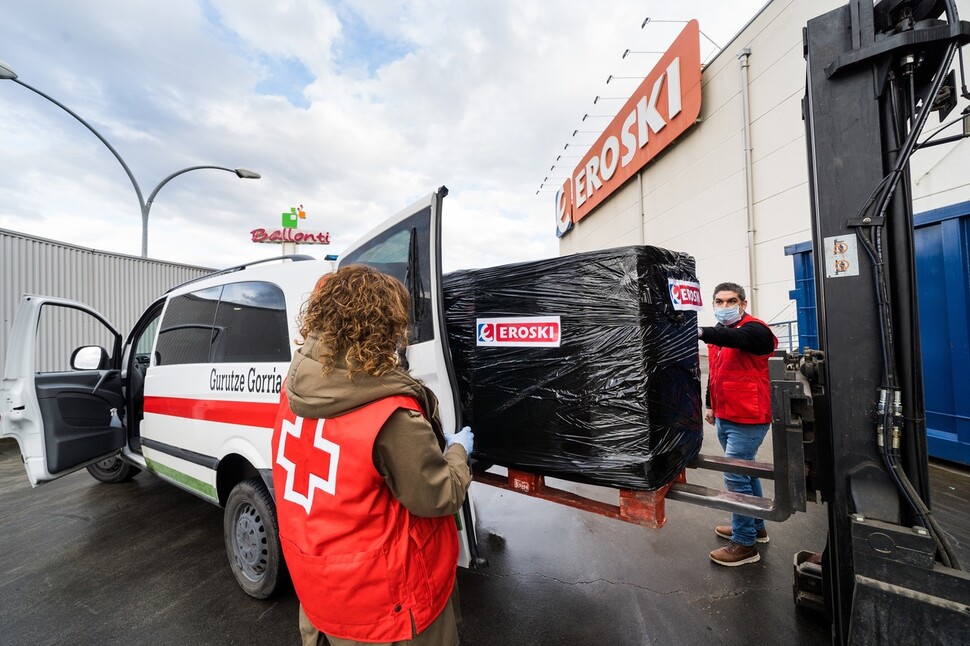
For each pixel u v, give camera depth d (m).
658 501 1.70
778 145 9.06
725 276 10.59
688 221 12.01
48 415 3.12
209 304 2.89
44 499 3.97
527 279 2.00
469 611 2.23
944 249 3.83
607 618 2.15
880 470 1.46
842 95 1.52
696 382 2.08
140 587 2.55
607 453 1.74
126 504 3.81
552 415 1.89
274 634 2.13
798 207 8.65
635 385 1.68
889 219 1.47
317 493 1.04
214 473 2.61
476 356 2.17
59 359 7.04
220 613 2.29
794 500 1.59
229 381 2.51
